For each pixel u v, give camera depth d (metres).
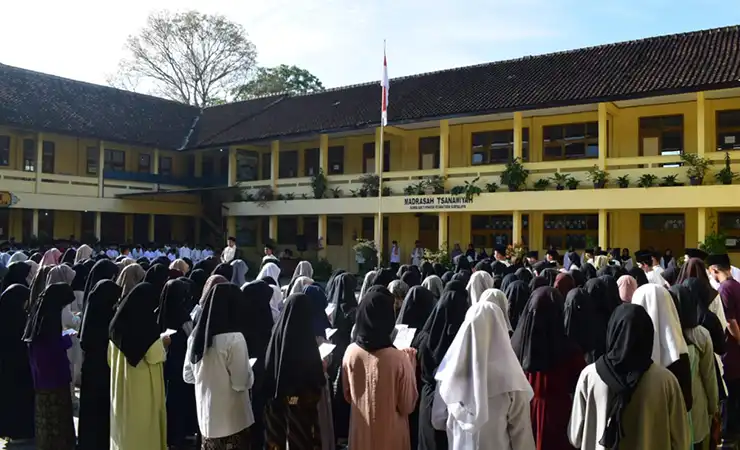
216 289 4.91
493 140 22.59
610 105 18.77
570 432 3.84
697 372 4.86
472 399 3.76
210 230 30.56
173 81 40.06
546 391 4.43
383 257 26.02
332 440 5.21
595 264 12.82
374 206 22.92
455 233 23.94
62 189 25.08
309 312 4.68
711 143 18.09
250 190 27.41
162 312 6.43
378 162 23.64
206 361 4.78
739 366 6.40
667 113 18.97
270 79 43.84
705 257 9.11
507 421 3.84
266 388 4.65
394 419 4.28
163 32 39.22
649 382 3.44
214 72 40.81
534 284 6.65
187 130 31.55
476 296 6.48
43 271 7.83
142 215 29.58
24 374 6.62
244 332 5.74
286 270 23.91
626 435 3.44
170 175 30.25
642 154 19.38
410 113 22.20
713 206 16.03
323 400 5.18
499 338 3.87
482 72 23.66
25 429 6.61
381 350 4.34
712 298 5.98
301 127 25.58
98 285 5.85
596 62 20.50
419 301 5.84
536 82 20.73
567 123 20.69
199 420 4.85
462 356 3.83
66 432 6.00
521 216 21.41
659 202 16.77
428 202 21.38
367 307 4.44
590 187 18.50
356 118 24.03
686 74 17.06
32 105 25.36
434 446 4.61
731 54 17.27
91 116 27.55
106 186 26.66
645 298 4.43
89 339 5.68
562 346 4.48
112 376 5.33
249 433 5.07
